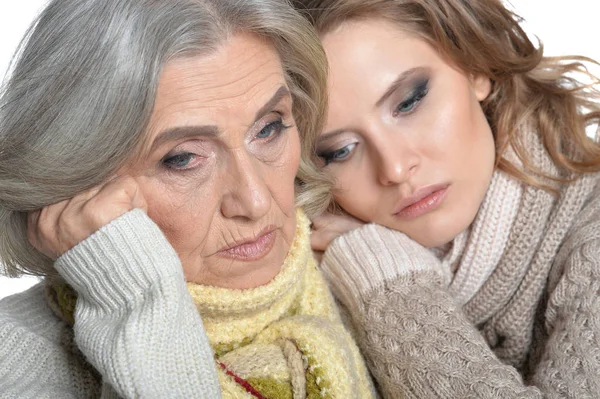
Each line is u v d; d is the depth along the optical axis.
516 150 1.45
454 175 1.36
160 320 1.01
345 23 1.30
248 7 1.06
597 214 1.40
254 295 1.18
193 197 1.08
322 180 1.38
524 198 1.43
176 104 1.01
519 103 1.49
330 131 1.34
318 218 1.48
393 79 1.30
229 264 1.14
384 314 1.33
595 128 1.74
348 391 1.15
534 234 1.42
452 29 1.38
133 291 1.03
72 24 1.03
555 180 1.43
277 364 1.16
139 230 1.04
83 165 1.04
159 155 1.04
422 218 1.39
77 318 1.08
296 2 1.32
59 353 1.22
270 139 1.13
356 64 1.30
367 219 1.45
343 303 1.44
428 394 1.22
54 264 1.10
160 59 0.99
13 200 1.09
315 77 1.27
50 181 1.06
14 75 1.07
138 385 0.98
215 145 1.06
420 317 1.29
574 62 1.59
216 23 1.02
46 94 1.04
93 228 1.05
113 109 1.00
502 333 1.48
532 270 1.43
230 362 1.17
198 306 1.16
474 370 1.20
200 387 1.01
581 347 1.23
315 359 1.15
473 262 1.44
